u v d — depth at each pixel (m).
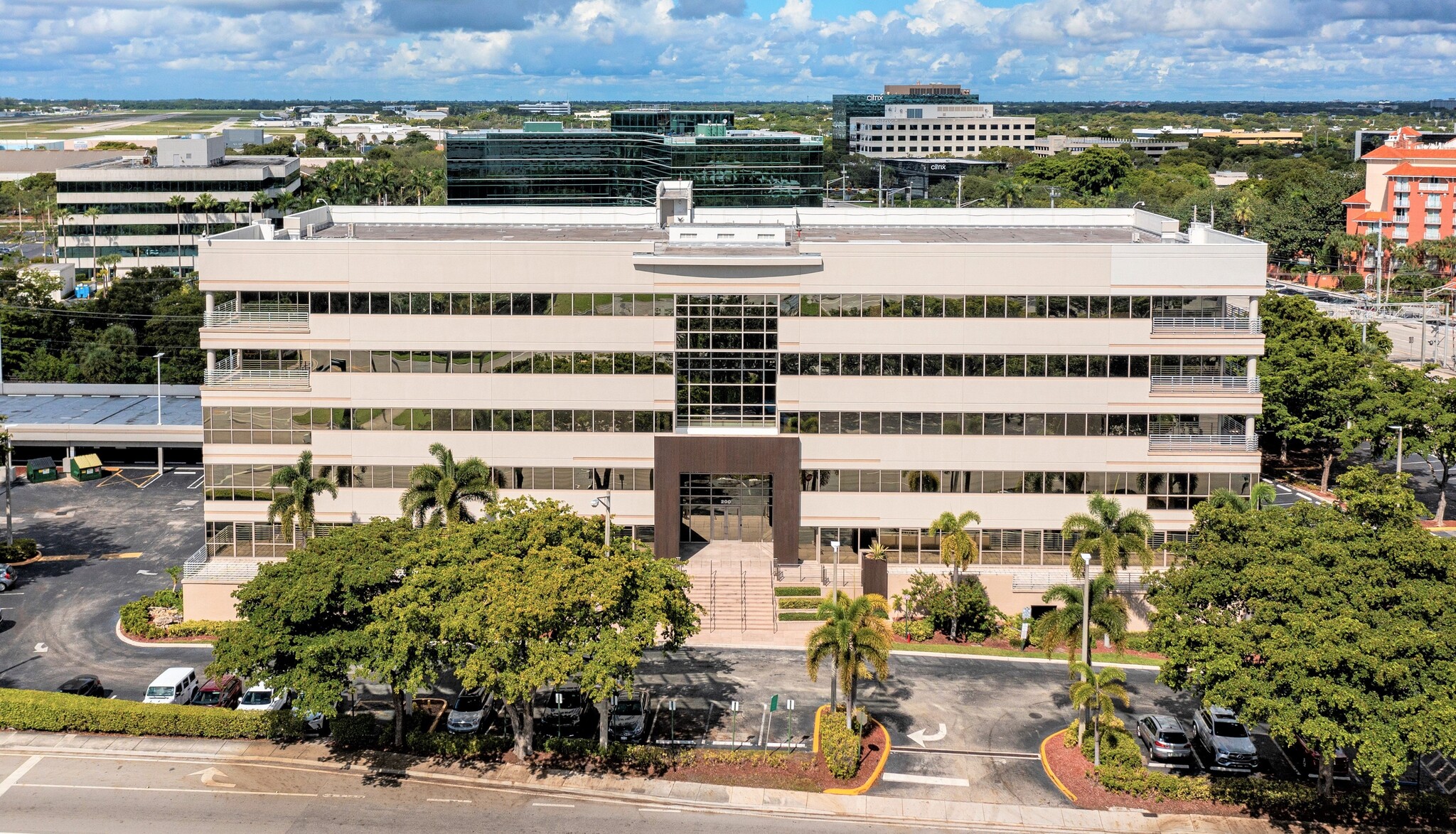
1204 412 89.62
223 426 91.19
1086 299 88.50
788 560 91.75
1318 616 60.62
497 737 67.62
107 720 70.12
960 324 89.00
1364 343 141.50
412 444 91.12
